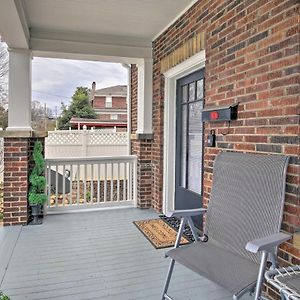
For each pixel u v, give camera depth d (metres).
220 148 2.94
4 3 2.81
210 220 2.36
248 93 2.51
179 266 2.82
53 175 5.28
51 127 16.89
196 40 3.44
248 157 2.27
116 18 4.00
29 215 4.29
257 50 2.40
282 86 2.14
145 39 4.86
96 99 20.30
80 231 3.86
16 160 4.11
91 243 3.43
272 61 2.23
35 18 3.98
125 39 4.77
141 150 5.02
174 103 4.56
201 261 1.93
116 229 3.93
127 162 5.13
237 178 2.26
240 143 2.62
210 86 3.12
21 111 4.23
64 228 3.98
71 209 4.81
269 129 2.27
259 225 2.01
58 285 2.46
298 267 1.65
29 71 4.29
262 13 2.34
